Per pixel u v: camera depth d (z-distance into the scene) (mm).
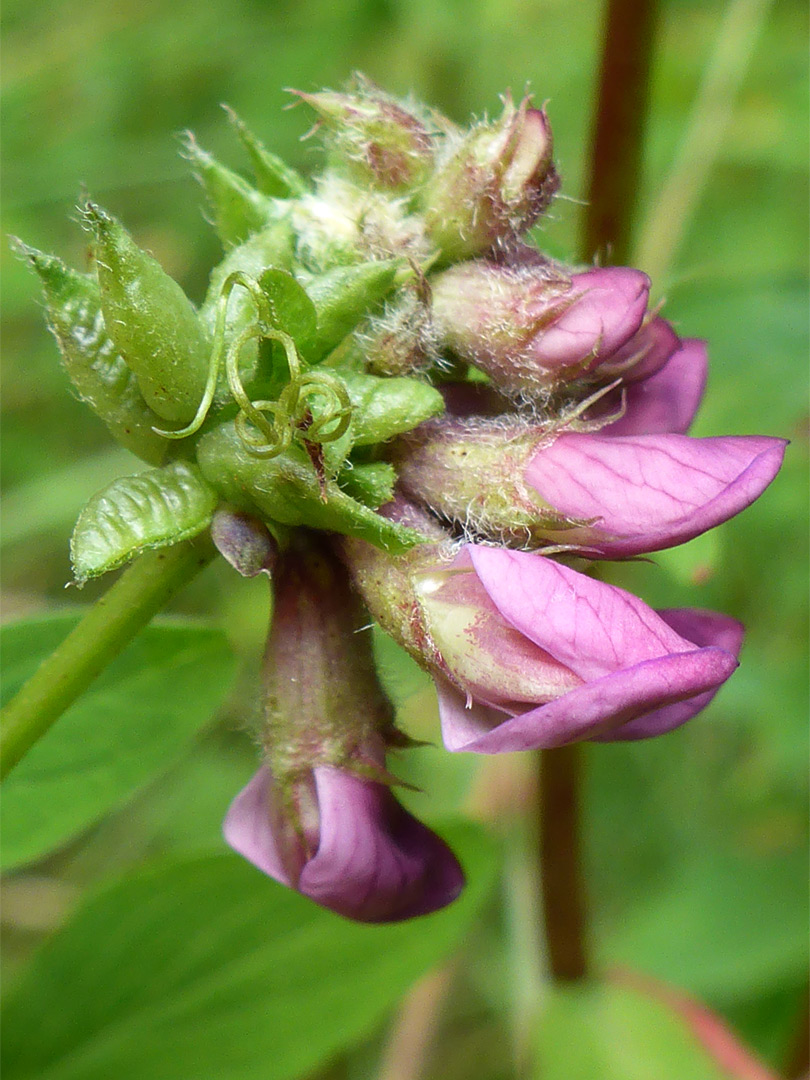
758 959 103
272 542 55
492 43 147
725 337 88
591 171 85
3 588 131
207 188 60
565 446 55
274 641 57
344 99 60
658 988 94
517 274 58
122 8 163
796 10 141
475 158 58
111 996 77
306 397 52
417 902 56
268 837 57
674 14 146
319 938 78
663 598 116
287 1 158
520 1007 97
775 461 52
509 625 53
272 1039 79
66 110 157
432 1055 114
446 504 56
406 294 57
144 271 52
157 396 53
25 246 54
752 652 111
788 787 113
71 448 139
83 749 72
